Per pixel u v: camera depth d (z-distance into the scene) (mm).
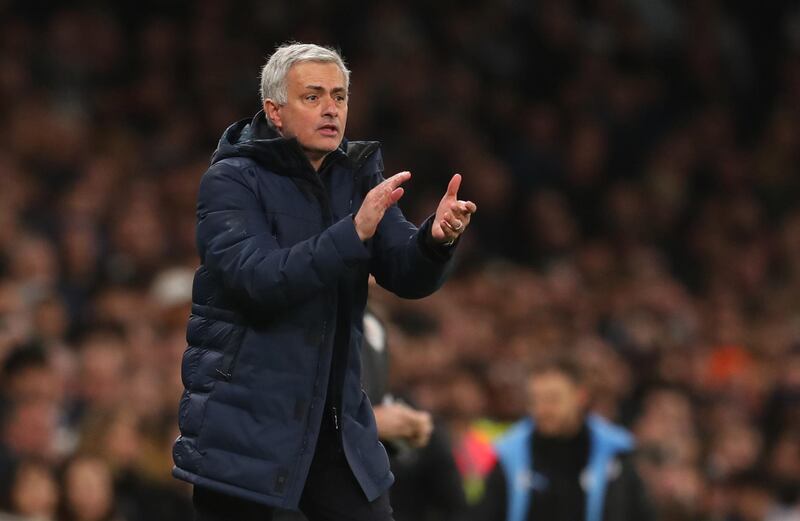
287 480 12211
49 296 33719
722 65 62469
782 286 53750
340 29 54062
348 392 12742
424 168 51562
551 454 23828
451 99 54750
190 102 49125
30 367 26016
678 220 56219
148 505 27188
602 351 42281
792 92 62281
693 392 42375
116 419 26891
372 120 52281
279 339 12375
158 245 40125
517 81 57812
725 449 38219
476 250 49812
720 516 36938
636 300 48000
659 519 33375
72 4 49219
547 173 55156
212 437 12297
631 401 41125
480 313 43062
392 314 38844
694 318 49156
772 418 42531
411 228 13055
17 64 46031
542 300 45750
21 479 24031
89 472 24250
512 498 23703
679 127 59562
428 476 22234
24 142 43094
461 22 57062
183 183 43531
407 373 31266
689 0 63219
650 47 61188
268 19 52250
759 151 59938
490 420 34625
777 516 37500
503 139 55562
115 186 42656
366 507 12844
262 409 12297
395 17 55094
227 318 12477
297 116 12555
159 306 34812
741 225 56156
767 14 64375
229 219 12375
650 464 34000
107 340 31891
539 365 23953
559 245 52438
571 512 23609
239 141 12906
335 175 12945
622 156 57656
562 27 59094
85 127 45969
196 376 12500
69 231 38438
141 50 49625
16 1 47969
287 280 11992
